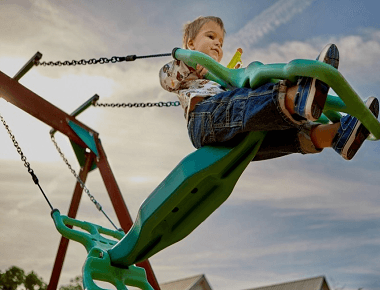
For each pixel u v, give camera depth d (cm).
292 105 229
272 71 234
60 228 352
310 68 215
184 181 276
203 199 301
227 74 266
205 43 321
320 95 222
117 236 380
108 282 323
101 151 634
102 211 431
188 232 315
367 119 236
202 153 275
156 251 324
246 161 273
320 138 262
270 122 238
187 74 301
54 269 564
